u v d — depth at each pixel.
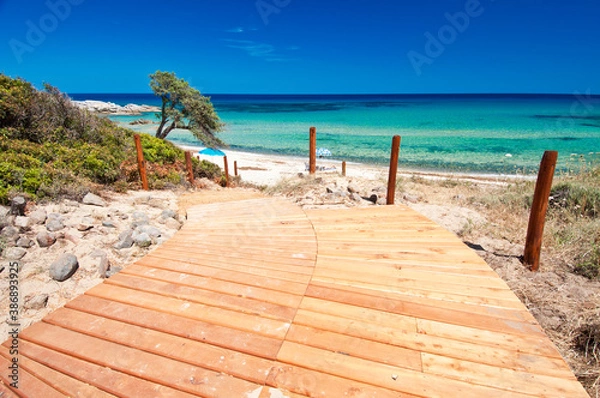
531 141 34.12
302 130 46.31
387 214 4.43
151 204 5.80
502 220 5.17
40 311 2.88
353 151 29.69
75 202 4.90
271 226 4.11
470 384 1.75
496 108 89.38
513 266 3.61
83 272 3.38
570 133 40.47
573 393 1.70
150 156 8.85
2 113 6.23
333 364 1.88
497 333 2.13
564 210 5.14
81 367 1.89
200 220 4.43
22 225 3.85
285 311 2.36
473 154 27.27
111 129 9.03
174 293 2.60
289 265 3.06
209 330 2.17
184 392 1.72
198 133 18.42
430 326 2.20
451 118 61.91
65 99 7.77
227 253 3.35
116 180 6.72
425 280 2.77
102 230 4.21
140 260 3.20
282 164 23.70
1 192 4.32
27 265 3.36
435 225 4.02
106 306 2.44
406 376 1.80
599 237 4.05
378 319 2.27
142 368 1.87
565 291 3.14
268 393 1.71
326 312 2.35
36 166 5.38
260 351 1.98
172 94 17.34
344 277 2.83
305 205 5.76
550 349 2.00
